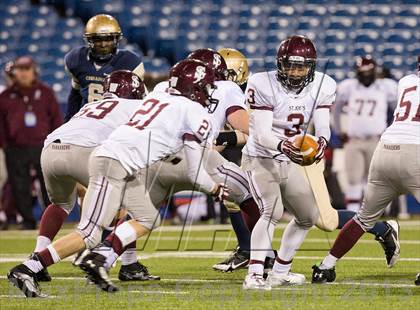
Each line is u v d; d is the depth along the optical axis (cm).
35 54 5866
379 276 2319
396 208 4362
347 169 4175
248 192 2181
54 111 4050
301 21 5981
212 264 2694
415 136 2000
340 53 5747
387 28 5878
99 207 1958
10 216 4278
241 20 6062
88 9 6162
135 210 2002
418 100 2036
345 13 5975
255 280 2053
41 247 2298
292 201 2086
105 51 2608
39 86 4025
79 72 2638
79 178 2194
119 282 2248
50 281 2278
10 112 3991
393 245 2384
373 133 4094
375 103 4078
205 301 1869
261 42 5938
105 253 1967
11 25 6022
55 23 6038
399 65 5681
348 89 4103
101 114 2197
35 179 4359
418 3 5991
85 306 1803
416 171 2000
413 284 2142
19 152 4000
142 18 6128
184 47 6009
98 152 1989
